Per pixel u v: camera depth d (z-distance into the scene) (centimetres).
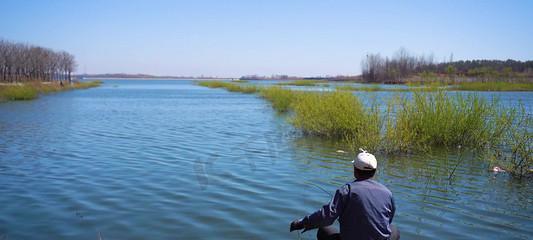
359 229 406
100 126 1844
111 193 765
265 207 688
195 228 597
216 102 3822
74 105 3294
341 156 1120
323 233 476
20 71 7706
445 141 1248
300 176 893
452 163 1025
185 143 1352
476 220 632
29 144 1316
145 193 765
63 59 10038
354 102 1518
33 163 1023
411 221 626
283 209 679
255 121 2089
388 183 839
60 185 820
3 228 593
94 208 681
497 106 1355
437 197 743
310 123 1520
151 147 1272
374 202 407
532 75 6688
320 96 1741
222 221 624
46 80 9300
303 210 674
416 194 762
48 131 1648
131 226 604
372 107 1383
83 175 902
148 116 2375
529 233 582
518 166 914
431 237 567
